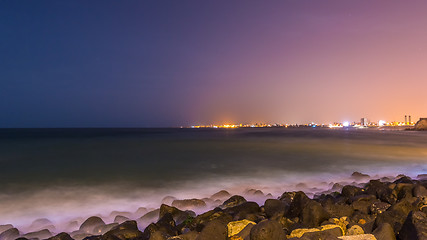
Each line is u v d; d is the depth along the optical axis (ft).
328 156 101.81
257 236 19.35
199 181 59.62
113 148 142.41
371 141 186.39
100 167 80.89
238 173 68.90
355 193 42.22
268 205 33.73
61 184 57.93
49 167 81.41
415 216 20.61
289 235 22.22
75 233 30.83
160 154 113.80
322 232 19.98
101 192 50.78
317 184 55.67
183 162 89.61
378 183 44.96
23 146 155.74
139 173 70.23
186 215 34.01
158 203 43.75
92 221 32.19
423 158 94.63
